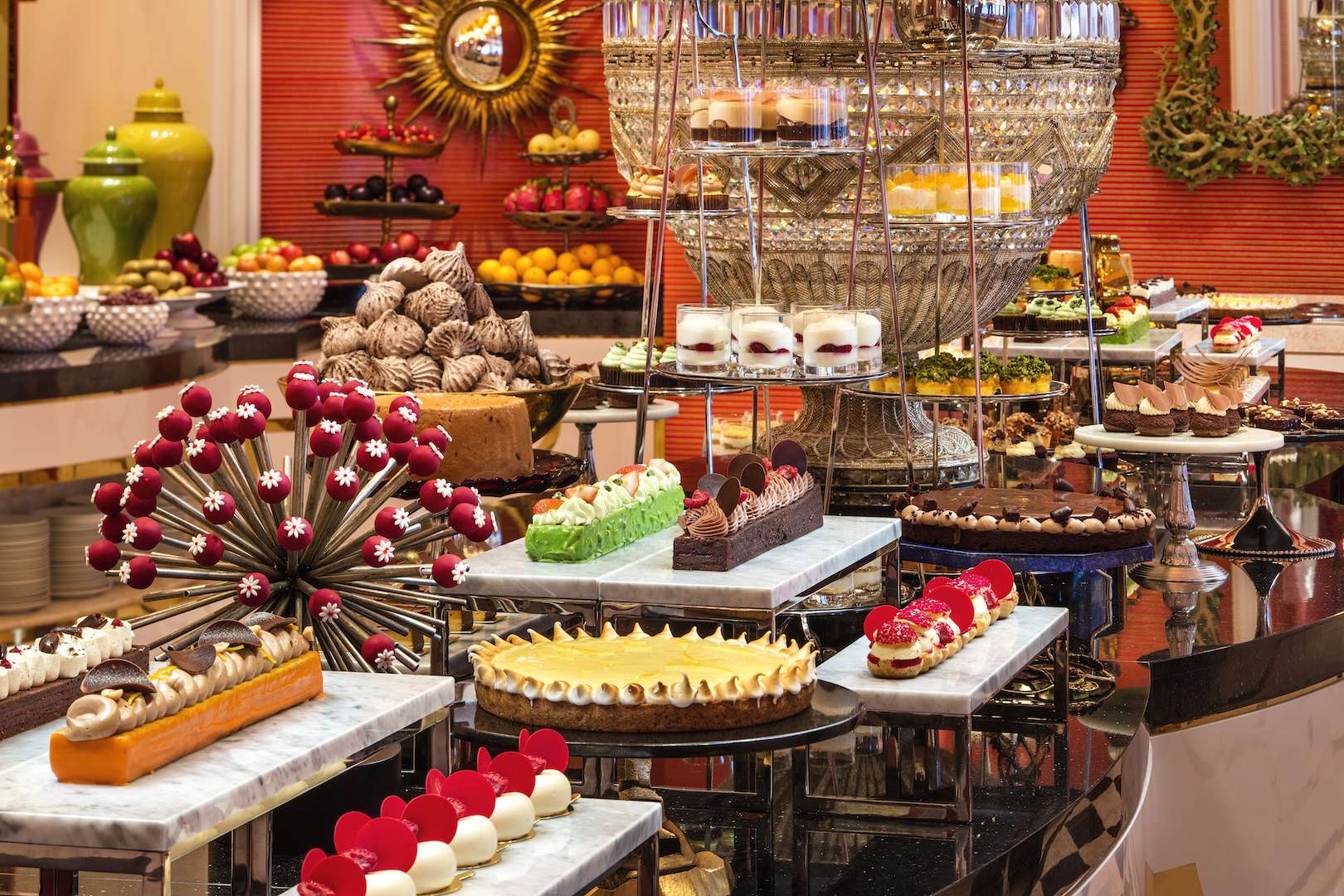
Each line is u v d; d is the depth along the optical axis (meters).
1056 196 3.55
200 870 1.66
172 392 4.92
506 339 3.02
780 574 2.08
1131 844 2.04
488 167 7.37
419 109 7.27
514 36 7.27
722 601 2.01
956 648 2.05
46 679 1.58
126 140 6.29
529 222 6.89
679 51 2.85
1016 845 1.77
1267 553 3.37
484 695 1.83
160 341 5.29
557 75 7.29
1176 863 2.55
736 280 3.61
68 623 4.27
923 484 3.61
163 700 1.37
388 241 6.96
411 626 1.97
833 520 2.54
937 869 1.71
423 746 1.90
